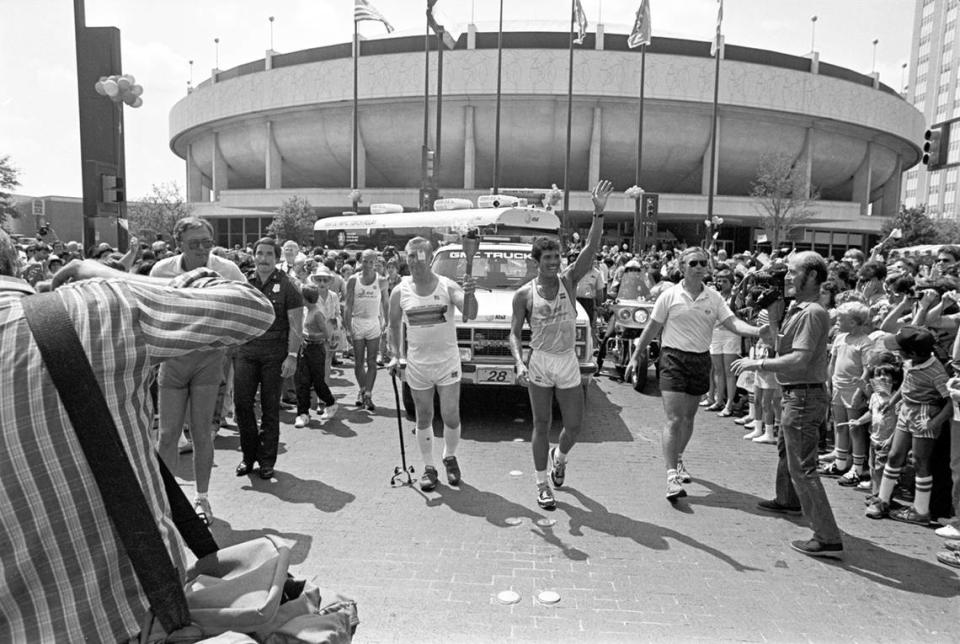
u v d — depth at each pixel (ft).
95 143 34.50
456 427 19.07
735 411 29.96
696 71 163.12
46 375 4.57
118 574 4.78
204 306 5.30
